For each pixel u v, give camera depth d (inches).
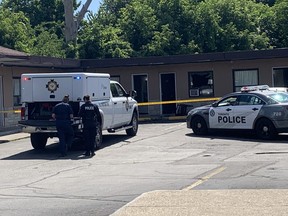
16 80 1082.7
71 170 551.8
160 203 365.7
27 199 418.0
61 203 398.0
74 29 1498.5
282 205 347.6
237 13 1515.7
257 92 755.4
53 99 711.7
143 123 1096.8
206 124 810.8
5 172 557.6
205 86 1199.6
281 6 1563.7
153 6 1509.6
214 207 348.5
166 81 1227.9
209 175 481.4
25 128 697.6
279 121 719.1
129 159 612.1
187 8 1471.5
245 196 377.7
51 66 1145.4
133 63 1169.4
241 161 554.3
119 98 797.9
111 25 1635.1
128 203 373.7
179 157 607.5
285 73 1152.2
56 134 707.4
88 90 708.0
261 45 1488.7
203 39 1445.6
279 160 548.1
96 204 389.1
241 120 761.6
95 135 659.4
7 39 1359.5
